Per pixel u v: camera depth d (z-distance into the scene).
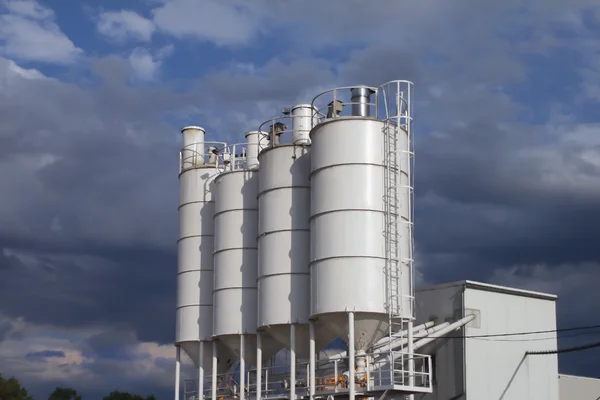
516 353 55.28
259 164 50.38
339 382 44.00
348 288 42.56
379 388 41.69
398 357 46.03
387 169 44.09
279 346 50.53
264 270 48.06
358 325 42.88
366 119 44.38
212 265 56.62
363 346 43.91
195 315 56.06
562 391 62.38
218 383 54.72
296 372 49.66
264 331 48.72
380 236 43.31
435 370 54.03
